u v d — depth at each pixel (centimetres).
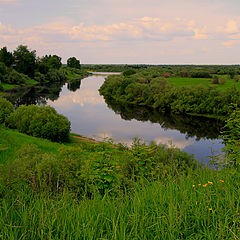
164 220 288
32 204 323
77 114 5953
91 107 7081
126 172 811
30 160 976
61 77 15225
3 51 12788
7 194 345
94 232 264
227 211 297
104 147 779
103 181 662
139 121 5444
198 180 452
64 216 292
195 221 297
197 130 4691
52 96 8756
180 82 10312
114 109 6906
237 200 321
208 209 311
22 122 3238
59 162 956
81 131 4278
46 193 371
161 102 6869
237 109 716
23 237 249
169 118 5897
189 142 3806
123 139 3784
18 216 297
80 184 738
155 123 5284
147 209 321
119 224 284
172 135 4269
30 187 388
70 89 11206
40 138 2953
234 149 567
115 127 4750
